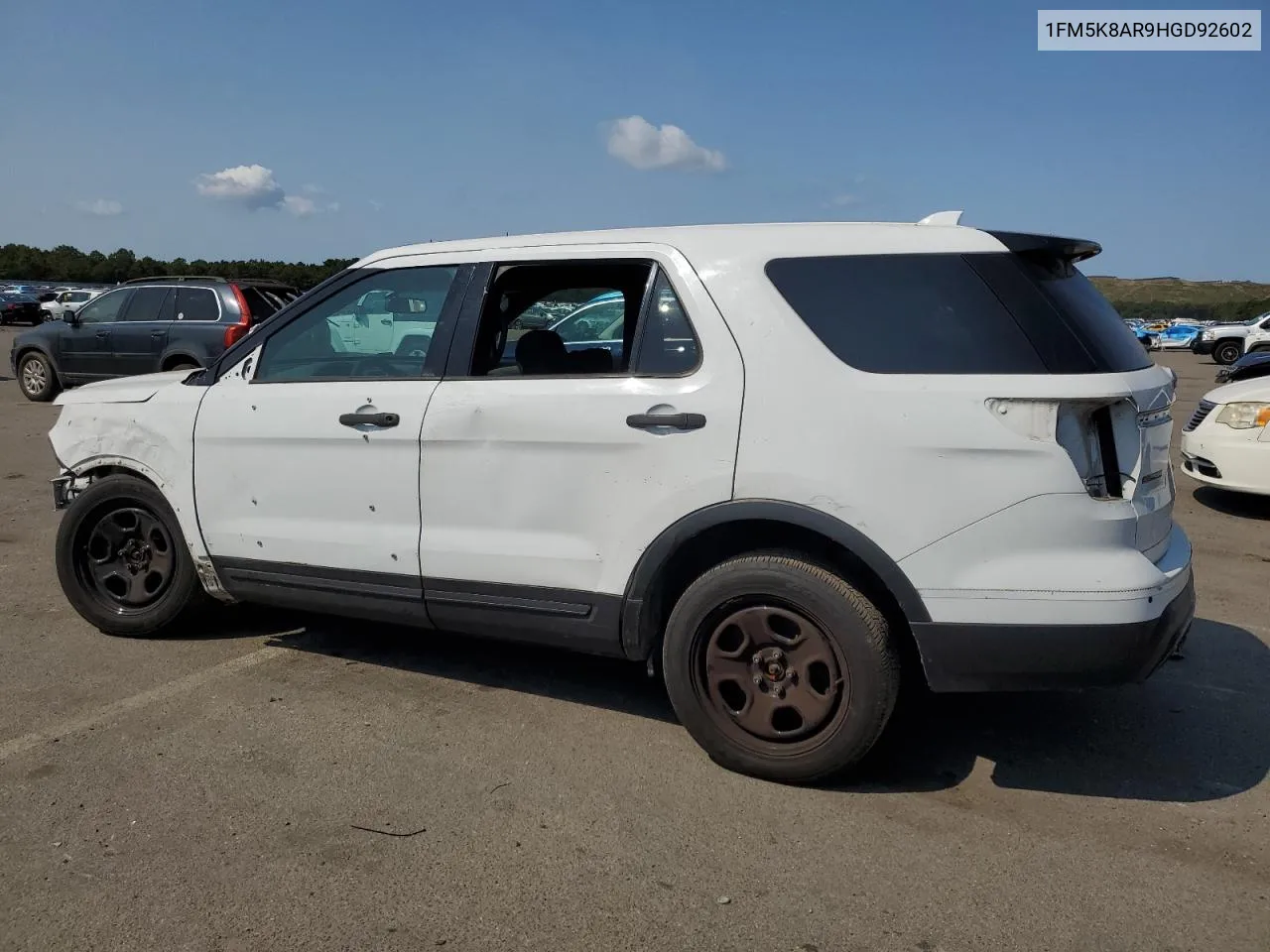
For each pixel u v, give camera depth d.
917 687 4.06
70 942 2.39
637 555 3.34
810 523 3.08
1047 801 3.17
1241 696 4.04
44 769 3.28
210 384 4.22
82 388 4.71
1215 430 7.45
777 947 2.42
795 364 3.13
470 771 3.31
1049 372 2.92
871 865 2.78
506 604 3.60
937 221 3.33
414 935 2.44
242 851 2.80
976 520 2.94
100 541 4.55
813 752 3.17
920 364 3.03
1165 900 2.63
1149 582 2.91
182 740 3.51
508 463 3.52
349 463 3.81
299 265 54.75
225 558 4.16
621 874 2.72
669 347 3.34
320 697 3.92
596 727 3.68
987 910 2.57
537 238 3.69
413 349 3.83
